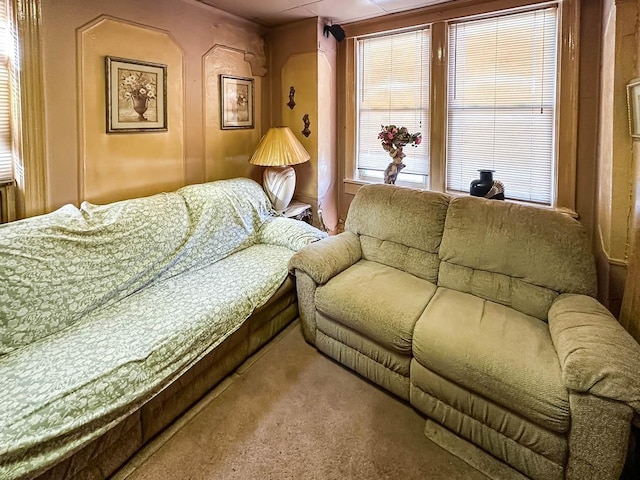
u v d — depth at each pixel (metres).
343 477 1.53
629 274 1.82
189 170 2.98
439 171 3.14
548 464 1.43
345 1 2.84
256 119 3.56
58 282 1.80
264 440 1.71
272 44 3.57
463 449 1.65
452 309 1.94
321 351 2.35
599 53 2.36
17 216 2.09
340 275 2.36
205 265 2.54
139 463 1.58
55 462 1.24
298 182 3.67
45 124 2.09
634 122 1.87
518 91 2.74
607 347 1.38
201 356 1.84
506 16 2.70
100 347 1.61
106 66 2.32
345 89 3.58
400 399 1.98
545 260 1.92
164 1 2.62
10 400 1.30
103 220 2.09
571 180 2.56
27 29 1.96
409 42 3.18
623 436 1.25
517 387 1.44
